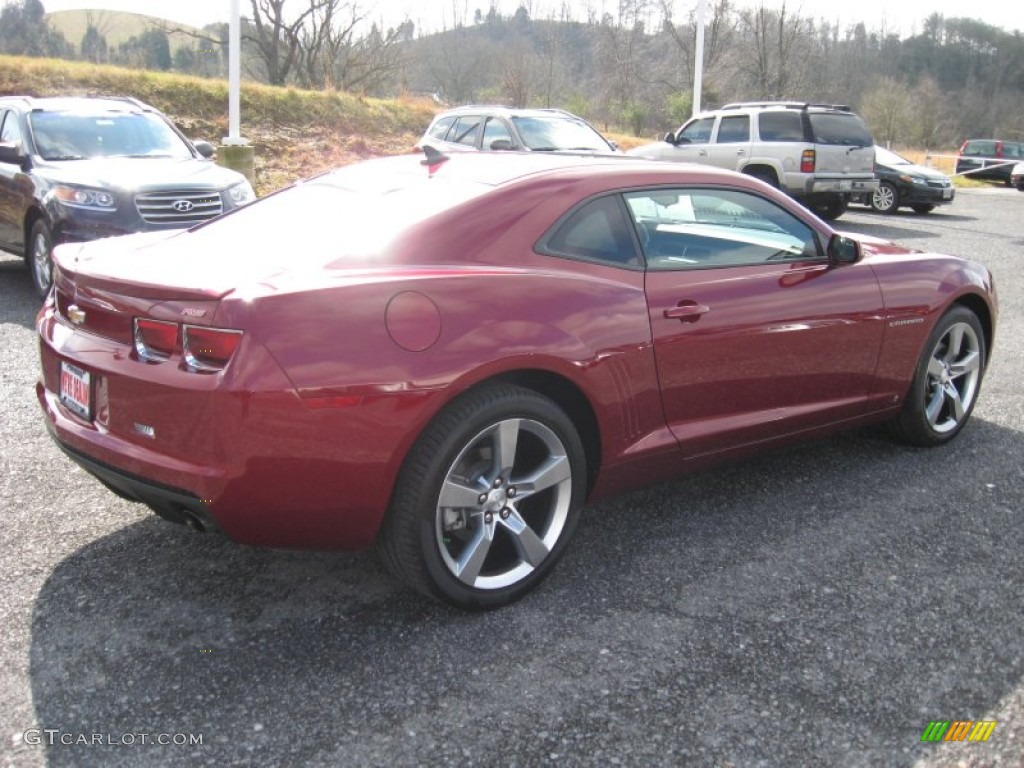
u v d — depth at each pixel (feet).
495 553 10.52
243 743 7.80
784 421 12.69
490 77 145.59
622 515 12.55
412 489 9.14
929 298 14.16
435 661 9.04
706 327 11.35
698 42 65.05
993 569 11.04
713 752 7.75
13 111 27.89
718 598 10.30
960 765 7.65
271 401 8.35
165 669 8.82
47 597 10.07
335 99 70.95
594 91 158.30
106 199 23.58
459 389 9.13
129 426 9.16
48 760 7.54
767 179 46.37
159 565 10.88
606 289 10.57
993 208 65.21
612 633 9.57
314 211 11.17
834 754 7.76
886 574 10.89
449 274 9.53
